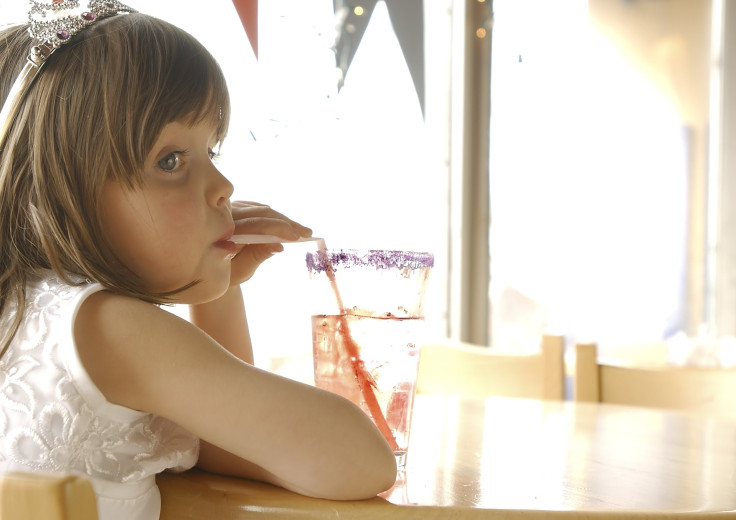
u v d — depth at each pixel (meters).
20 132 0.67
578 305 2.93
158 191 0.66
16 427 0.60
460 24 2.75
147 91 0.65
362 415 0.61
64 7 0.71
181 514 0.61
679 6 3.01
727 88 3.07
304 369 1.58
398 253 0.68
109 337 0.59
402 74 2.52
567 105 2.90
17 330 0.62
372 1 2.16
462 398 1.28
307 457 0.57
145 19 0.71
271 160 2.11
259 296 2.12
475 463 0.73
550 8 2.84
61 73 0.66
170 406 0.58
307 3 2.08
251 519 0.57
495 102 2.80
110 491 0.59
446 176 2.77
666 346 2.99
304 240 0.77
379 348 0.67
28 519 0.37
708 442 0.90
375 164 2.46
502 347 2.85
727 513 0.55
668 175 3.03
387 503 0.56
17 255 0.66
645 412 1.16
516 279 2.86
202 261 0.69
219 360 0.59
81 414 0.59
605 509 0.55
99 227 0.65
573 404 1.24
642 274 3.00
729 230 3.07
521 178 2.86
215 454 0.69
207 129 0.69
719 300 3.07
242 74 2.01
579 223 2.93
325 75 2.10
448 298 2.80
